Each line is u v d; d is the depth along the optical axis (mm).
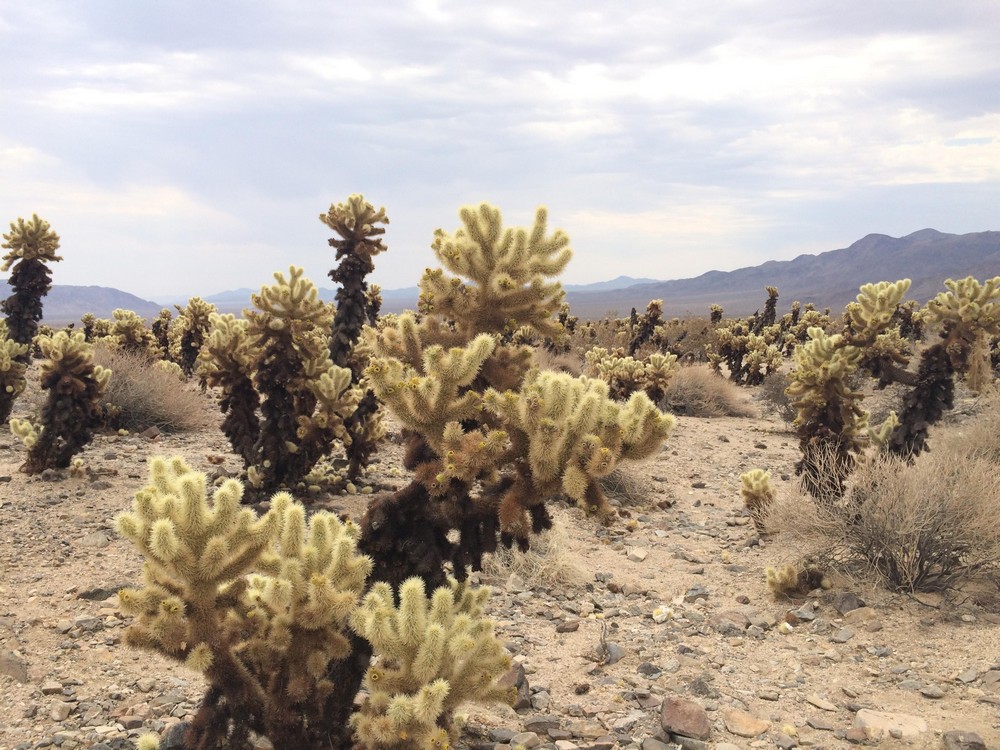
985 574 6488
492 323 4223
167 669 4680
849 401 8234
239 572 2998
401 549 3598
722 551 7941
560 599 6531
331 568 3160
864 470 7020
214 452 10539
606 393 3516
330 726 3342
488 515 3576
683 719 4258
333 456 10539
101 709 4137
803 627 5930
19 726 3906
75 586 5637
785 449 14117
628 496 10203
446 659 3127
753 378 24797
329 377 8234
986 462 7246
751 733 4262
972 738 4004
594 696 4773
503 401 3426
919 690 4781
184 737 3193
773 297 35906
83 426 8562
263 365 8133
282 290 8016
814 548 7035
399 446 11852
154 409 11961
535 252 4141
